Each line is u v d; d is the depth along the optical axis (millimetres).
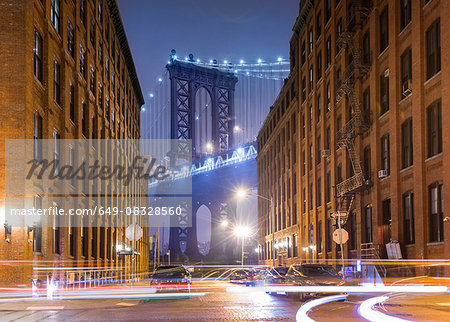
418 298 17281
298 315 12719
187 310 14672
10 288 20625
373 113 33062
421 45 26656
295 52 57062
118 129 52188
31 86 22703
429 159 25609
